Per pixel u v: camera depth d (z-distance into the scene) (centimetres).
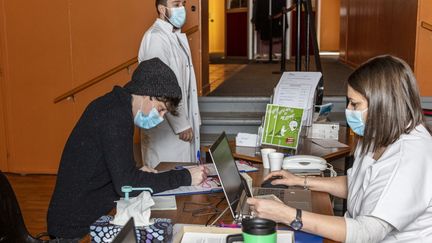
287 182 217
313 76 325
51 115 509
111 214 187
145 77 192
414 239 158
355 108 169
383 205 153
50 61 500
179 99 197
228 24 1252
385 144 163
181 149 327
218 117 470
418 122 162
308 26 466
